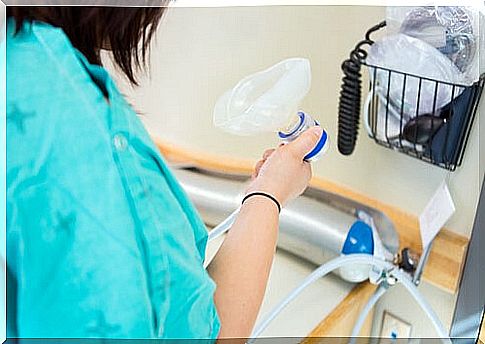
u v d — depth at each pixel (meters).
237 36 0.73
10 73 0.55
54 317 0.58
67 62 0.56
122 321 0.57
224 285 0.67
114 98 0.59
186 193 0.69
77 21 0.56
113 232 0.56
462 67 0.78
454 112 0.81
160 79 0.68
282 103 0.76
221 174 0.74
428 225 0.88
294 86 0.77
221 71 0.73
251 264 0.69
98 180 0.56
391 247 0.90
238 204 0.73
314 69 0.78
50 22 0.55
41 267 0.57
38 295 0.57
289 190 0.77
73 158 0.55
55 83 0.55
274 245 0.73
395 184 0.92
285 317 0.82
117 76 0.61
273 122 0.77
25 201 0.56
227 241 0.70
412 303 0.88
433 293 0.87
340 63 0.80
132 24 0.61
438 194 0.87
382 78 0.84
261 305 0.76
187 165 0.74
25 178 0.55
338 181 0.86
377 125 0.87
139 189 0.58
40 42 0.55
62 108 0.55
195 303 0.61
